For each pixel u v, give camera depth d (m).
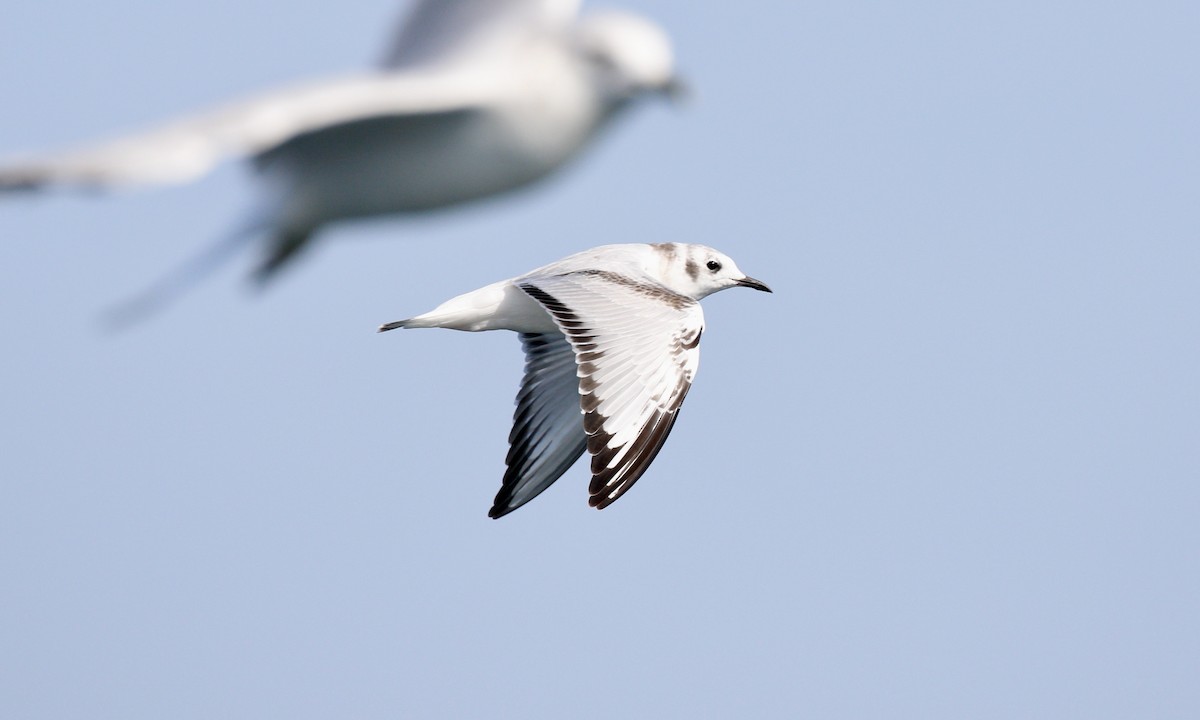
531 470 15.57
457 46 11.59
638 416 13.28
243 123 8.95
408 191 10.14
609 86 9.86
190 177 8.70
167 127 8.88
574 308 13.82
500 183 10.06
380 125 9.89
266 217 10.70
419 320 15.31
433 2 11.98
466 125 9.86
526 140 9.88
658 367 13.47
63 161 8.49
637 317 13.73
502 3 11.72
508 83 9.81
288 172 10.43
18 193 8.36
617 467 13.07
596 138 10.12
